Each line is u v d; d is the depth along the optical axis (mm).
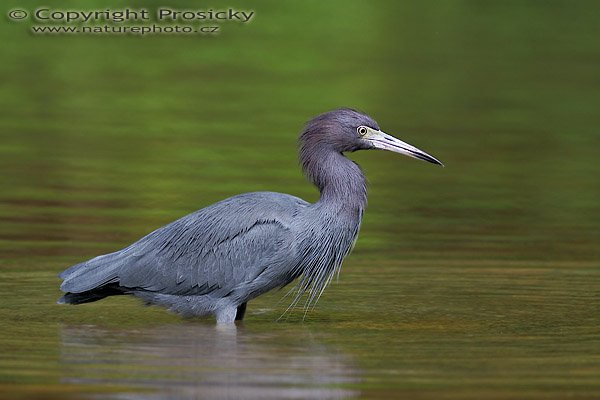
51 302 12383
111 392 8852
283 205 12188
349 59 28953
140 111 24141
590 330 11148
